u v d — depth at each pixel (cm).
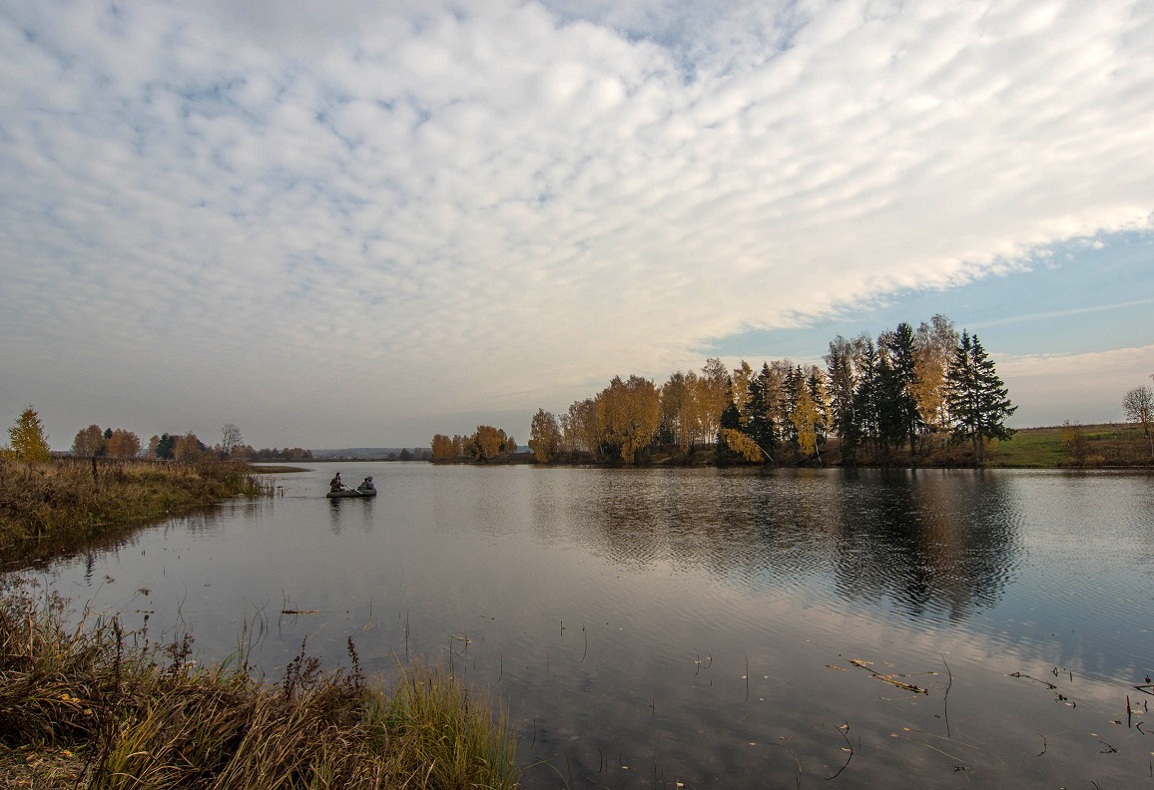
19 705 537
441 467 14325
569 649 1097
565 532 2580
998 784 666
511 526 2808
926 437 7588
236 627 1212
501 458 14788
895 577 1650
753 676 975
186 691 624
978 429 6462
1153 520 2625
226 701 628
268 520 3069
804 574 1695
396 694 776
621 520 2953
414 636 1168
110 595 1458
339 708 698
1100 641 1142
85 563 1852
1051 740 768
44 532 2266
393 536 2506
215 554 2052
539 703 870
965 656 1069
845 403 8062
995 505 3192
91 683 602
